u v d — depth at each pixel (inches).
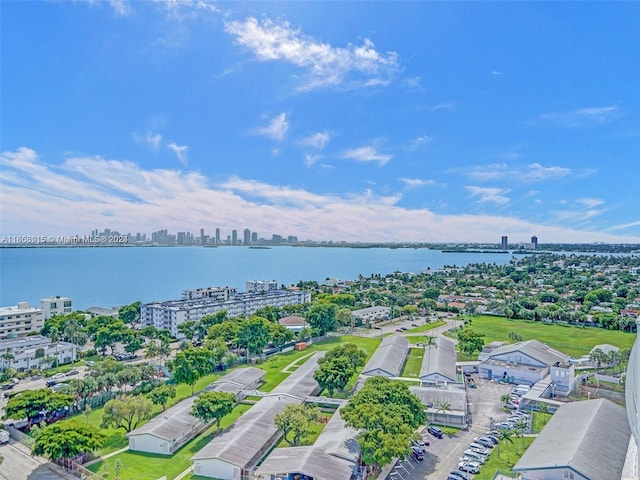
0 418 3034.0
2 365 4377.5
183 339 6235.2
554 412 3100.4
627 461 2139.5
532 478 2107.5
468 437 2805.1
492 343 5191.9
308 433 2684.5
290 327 6250.0
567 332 6264.8
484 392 3722.9
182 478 2265.0
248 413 2935.5
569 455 2100.1
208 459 2276.1
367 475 2289.6
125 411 2723.9
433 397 3193.9
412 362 4542.3
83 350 5349.4
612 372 4087.1
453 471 2279.8
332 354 3932.1
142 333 5467.5
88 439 2327.8
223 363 4458.7
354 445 2386.8
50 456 2229.3
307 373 3846.0
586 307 7603.4
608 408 2736.2
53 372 4473.4
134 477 2265.0
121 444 2699.3
